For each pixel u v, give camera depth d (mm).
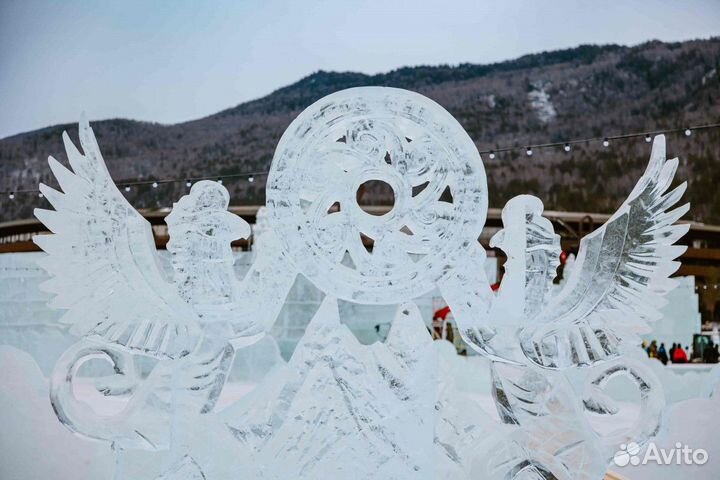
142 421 3059
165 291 3061
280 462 3018
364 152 3139
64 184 3008
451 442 3105
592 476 3053
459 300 3137
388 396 3082
